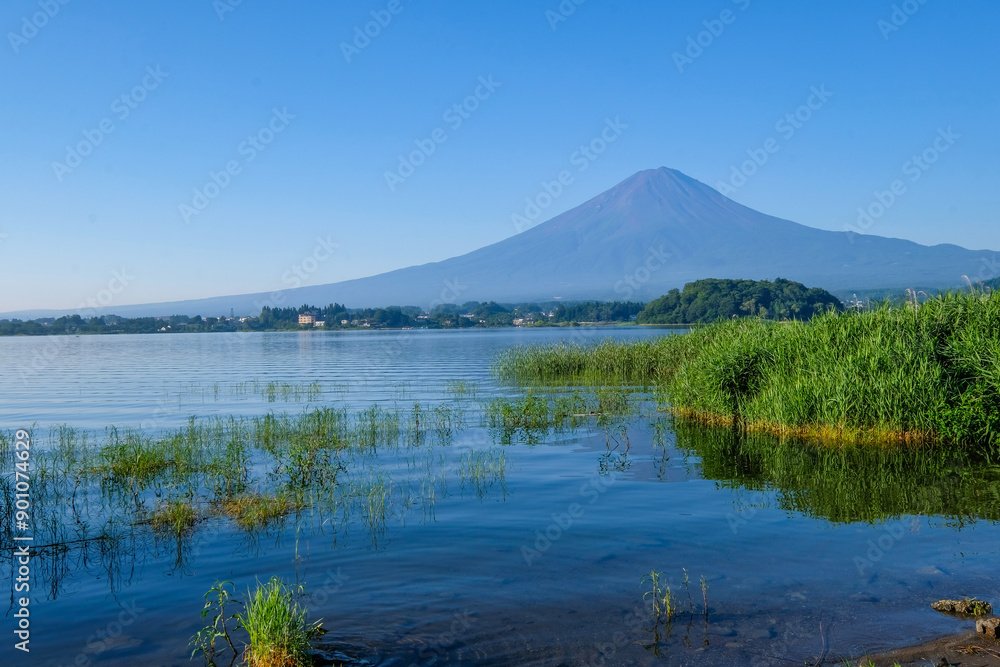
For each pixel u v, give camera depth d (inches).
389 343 3698.3
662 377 1174.3
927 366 583.5
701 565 316.5
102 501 461.4
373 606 277.1
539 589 292.2
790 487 453.7
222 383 1403.8
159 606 285.9
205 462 578.9
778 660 227.6
